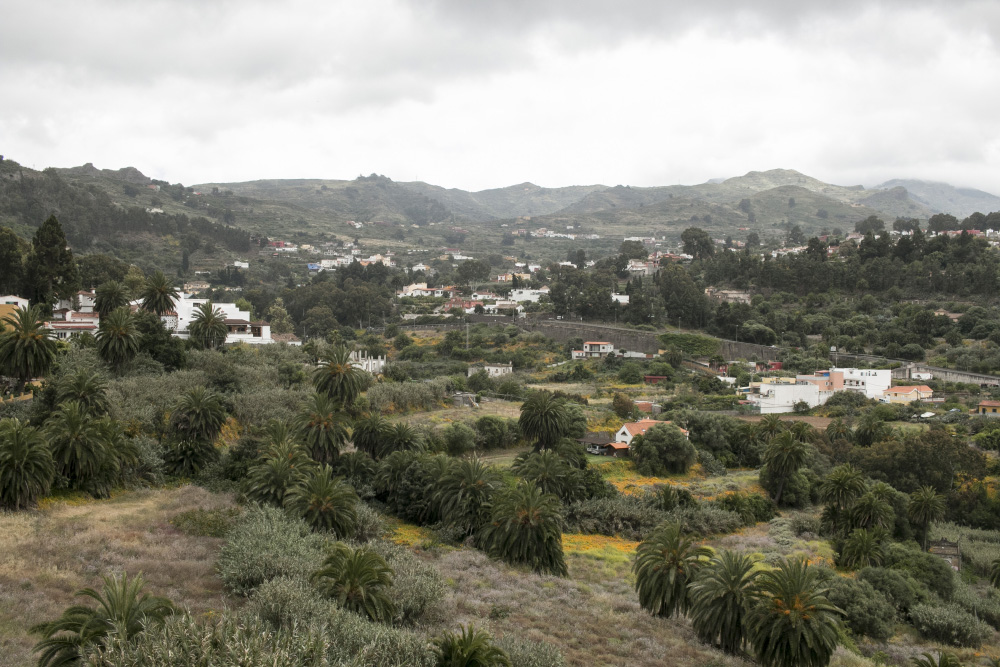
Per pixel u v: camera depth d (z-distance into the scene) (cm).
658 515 8525
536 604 5456
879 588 6819
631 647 4797
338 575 4325
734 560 4953
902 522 8844
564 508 8350
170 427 7794
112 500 6141
